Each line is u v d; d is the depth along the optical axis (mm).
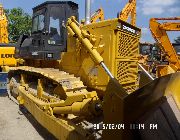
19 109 7426
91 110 4406
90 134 3732
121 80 4703
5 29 12609
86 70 5000
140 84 3670
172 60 10867
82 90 4691
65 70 5672
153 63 15125
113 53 4539
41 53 6301
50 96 5406
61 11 6195
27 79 7320
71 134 4008
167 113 2301
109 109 2797
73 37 5246
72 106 4570
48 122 4812
